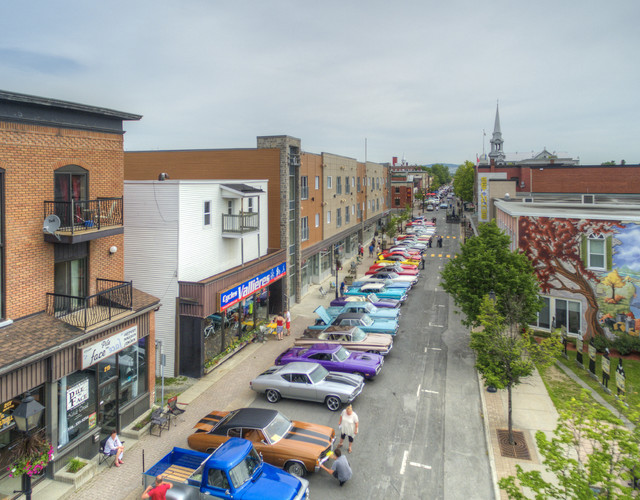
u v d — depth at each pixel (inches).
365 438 542.3
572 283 880.3
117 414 549.6
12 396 411.8
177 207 727.7
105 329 510.9
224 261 876.0
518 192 2186.3
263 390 640.4
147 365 607.2
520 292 768.9
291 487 383.9
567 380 703.7
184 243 746.2
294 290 1202.6
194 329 729.6
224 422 484.7
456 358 802.8
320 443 461.1
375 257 1955.0
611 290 841.5
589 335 865.5
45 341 447.5
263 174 1110.4
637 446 299.9
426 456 503.5
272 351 848.9
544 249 905.5
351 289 1190.9
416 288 1366.9
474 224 2810.0
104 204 564.1
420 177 6102.4
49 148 494.0
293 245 1193.4
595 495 301.7
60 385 469.4
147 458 504.7
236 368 767.7
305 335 805.2
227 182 892.0
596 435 315.6
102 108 549.0
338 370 695.1
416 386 687.7
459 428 563.8
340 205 1683.1
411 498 432.8
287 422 493.7
